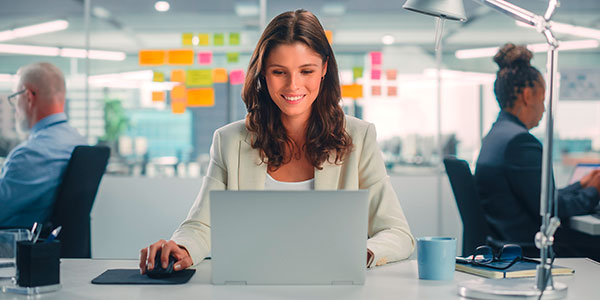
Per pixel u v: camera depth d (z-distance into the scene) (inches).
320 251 47.5
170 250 52.6
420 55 169.2
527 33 171.5
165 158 163.9
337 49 167.9
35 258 45.7
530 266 52.8
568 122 171.2
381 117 167.8
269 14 165.8
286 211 47.1
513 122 96.9
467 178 93.1
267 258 47.6
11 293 45.7
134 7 164.4
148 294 45.1
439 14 64.7
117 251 157.9
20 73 106.8
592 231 89.2
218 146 66.6
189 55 164.2
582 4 171.3
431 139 168.1
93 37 165.9
